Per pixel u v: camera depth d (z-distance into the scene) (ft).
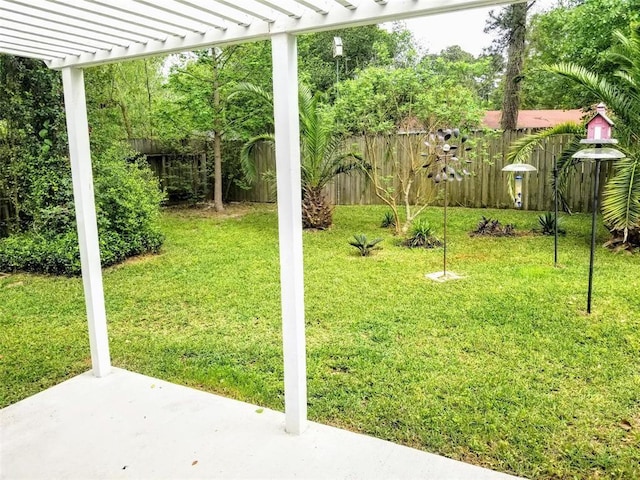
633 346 11.18
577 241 22.04
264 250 22.40
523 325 12.59
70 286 17.53
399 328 12.71
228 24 7.32
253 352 11.69
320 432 8.22
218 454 7.67
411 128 26.99
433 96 23.68
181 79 31.73
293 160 7.47
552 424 8.29
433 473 7.11
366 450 7.68
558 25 34.35
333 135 26.40
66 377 10.72
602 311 13.37
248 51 31.78
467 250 21.13
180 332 13.10
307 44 38.60
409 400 9.22
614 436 7.94
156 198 23.31
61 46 8.43
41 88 21.89
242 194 39.50
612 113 19.27
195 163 37.60
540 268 17.75
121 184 21.44
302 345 8.04
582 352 10.97
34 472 7.32
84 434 8.29
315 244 23.26
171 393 9.67
